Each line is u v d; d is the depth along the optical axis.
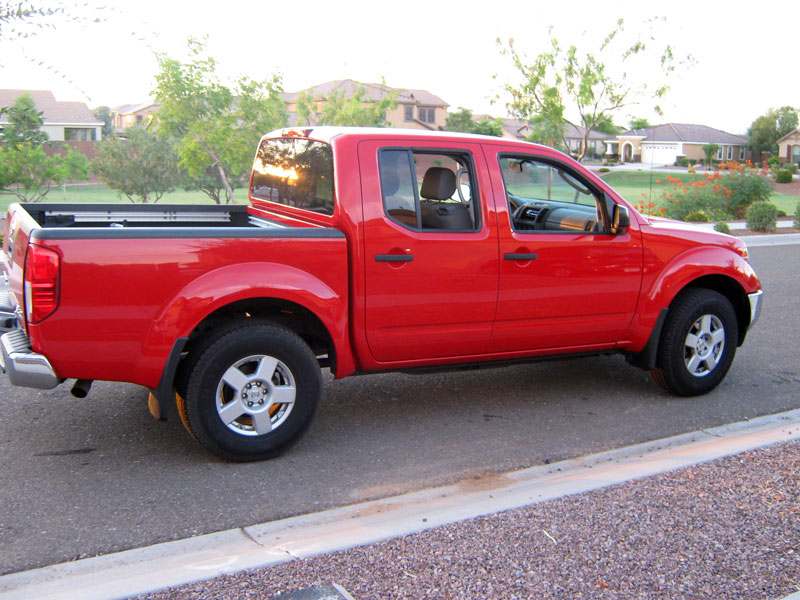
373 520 3.68
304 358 4.44
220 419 4.30
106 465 4.39
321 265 4.44
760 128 96.06
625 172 63.19
